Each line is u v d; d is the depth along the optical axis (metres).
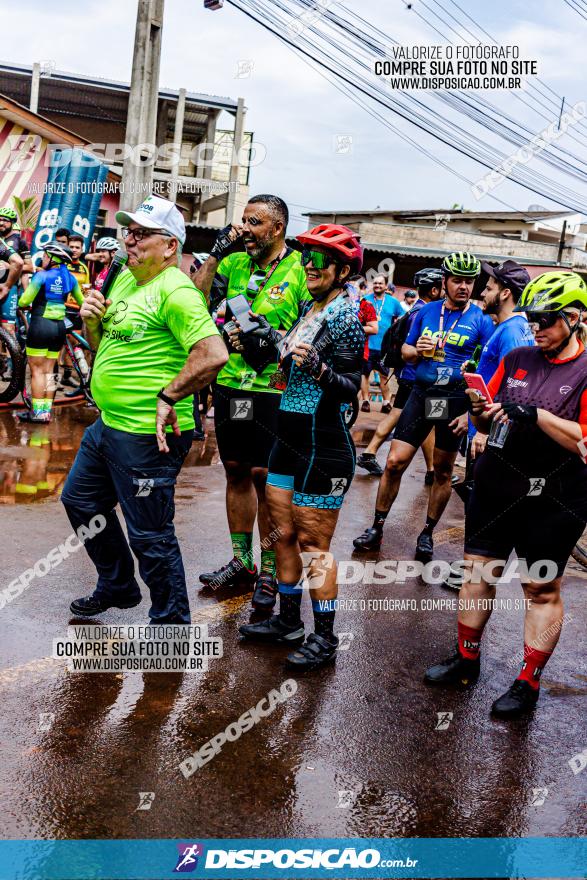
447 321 5.23
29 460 6.89
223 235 4.21
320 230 3.54
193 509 6.05
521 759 3.09
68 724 3.02
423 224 32.22
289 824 2.58
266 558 4.24
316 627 3.73
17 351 8.77
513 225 33.09
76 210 13.12
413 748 3.09
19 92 22.19
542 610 3.46
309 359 3.30
